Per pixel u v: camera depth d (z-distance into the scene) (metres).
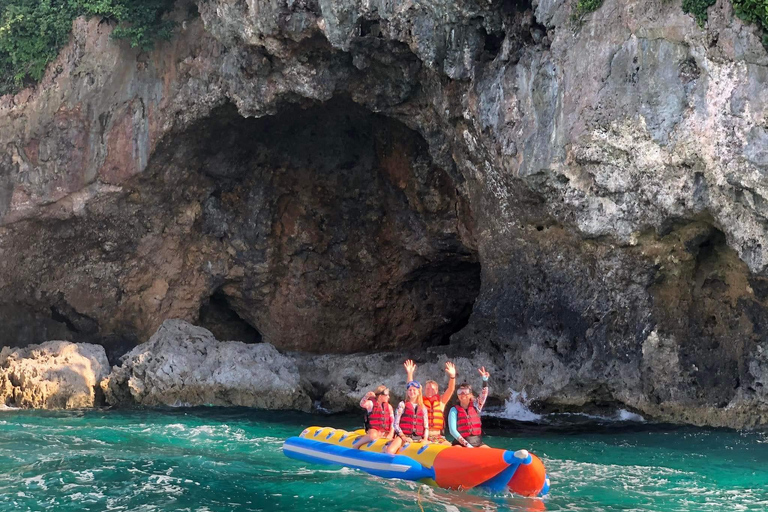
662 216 14.33
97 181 20.59
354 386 18.31
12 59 20.69
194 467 11.38
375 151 21.81
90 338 21.39
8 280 20.89
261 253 22.34
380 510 9.36
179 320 20.48
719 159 13.35
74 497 9.84
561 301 16.28
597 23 14.55
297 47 17.77
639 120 14.05
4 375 17.53
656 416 15.28
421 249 21.53
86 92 20.47
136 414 16.44
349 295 22.72
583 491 10.20
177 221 21.52
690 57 13.62
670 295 15.23
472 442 10.86
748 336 14.52
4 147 20.81
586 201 15.08
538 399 16.17
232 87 18.95
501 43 16.45
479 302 17.92
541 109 15.41
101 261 21.22
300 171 22.27
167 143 20.36
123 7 19.83
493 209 17.36
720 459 12.06
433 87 17.64
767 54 12.88
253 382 18.00
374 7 16.56
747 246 13.49
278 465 11.59
